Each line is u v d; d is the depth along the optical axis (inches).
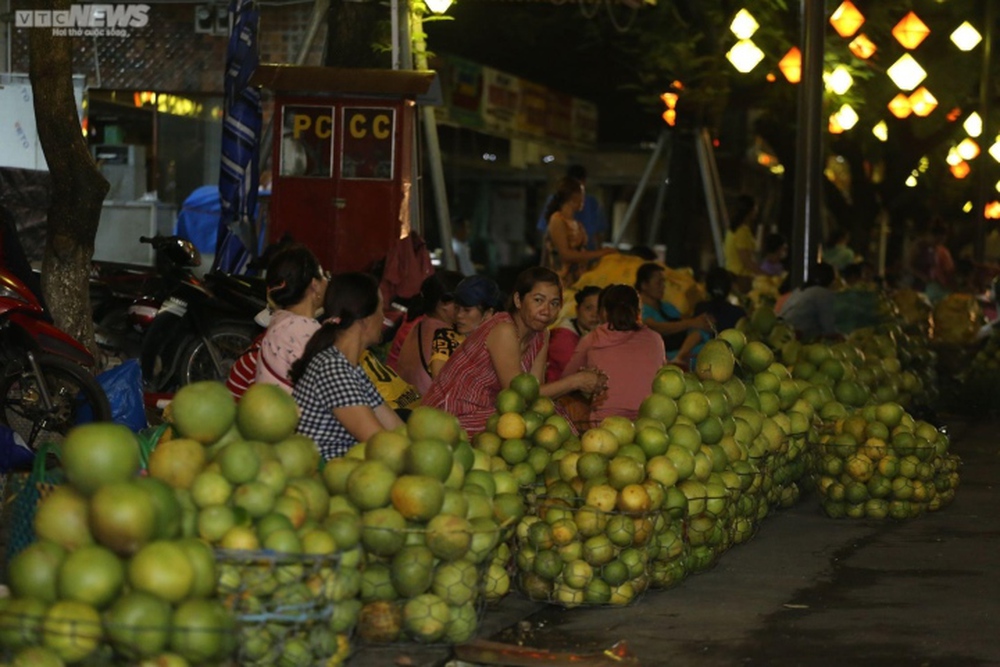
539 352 507.5
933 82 1558.8
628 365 529.3
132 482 263.6
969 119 1628.9
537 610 385.7
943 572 442.3
